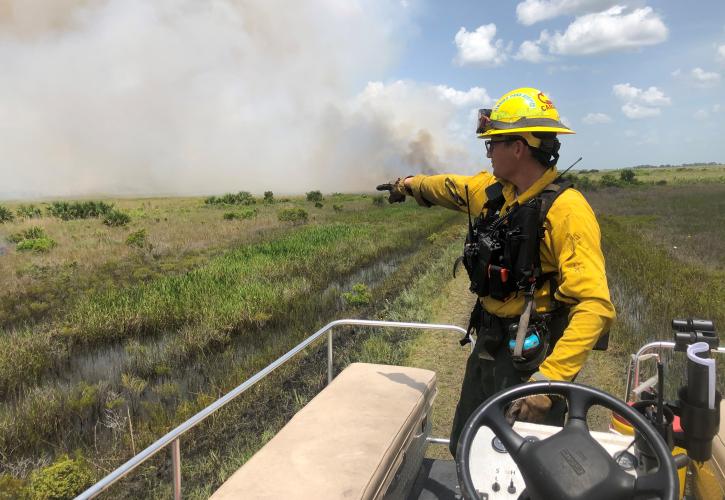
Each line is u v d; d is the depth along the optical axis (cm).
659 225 2373
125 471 179
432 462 308
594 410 543
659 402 132
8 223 2722
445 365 677
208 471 457
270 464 213
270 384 639
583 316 186
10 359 748
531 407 180
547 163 220
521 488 159
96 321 898
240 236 2092
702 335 142
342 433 235
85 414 593
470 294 1079
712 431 124
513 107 219
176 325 921
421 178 288
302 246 1677
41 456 510
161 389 643
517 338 213
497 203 234
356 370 312
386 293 1132
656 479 109
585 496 108
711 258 1488
